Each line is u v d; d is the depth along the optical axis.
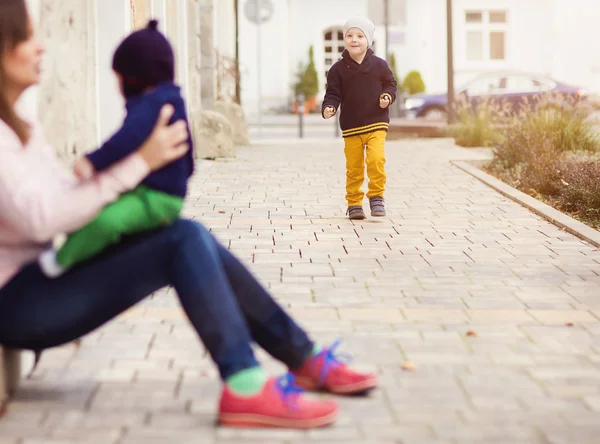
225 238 7.17
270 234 7.36
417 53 35.91
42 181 3.24
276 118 32.12
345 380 3.67
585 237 7.18
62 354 4.19
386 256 6.51
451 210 8.70
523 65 36.16
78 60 5.96
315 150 15.91
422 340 4.47
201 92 17.06
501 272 6.02
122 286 3.32
